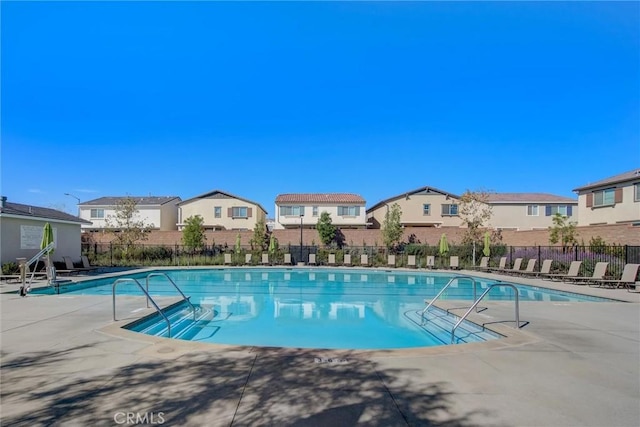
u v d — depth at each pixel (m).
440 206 38.62
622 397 3.79
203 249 27.47
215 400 3.64
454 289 16.45
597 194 26.80
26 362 4.77
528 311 8.69
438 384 4.08
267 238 30.20
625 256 15.36
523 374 4.41
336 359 4.88
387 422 3.24
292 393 3.81
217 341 8.09
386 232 28.39
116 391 3.84
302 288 16.72
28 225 17.44
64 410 3.43
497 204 36.69
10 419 3.26
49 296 10.91
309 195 40.94
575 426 3.19
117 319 7.50
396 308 11.98
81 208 39.62
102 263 23.75
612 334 6.38
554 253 19.81
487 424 3.22
